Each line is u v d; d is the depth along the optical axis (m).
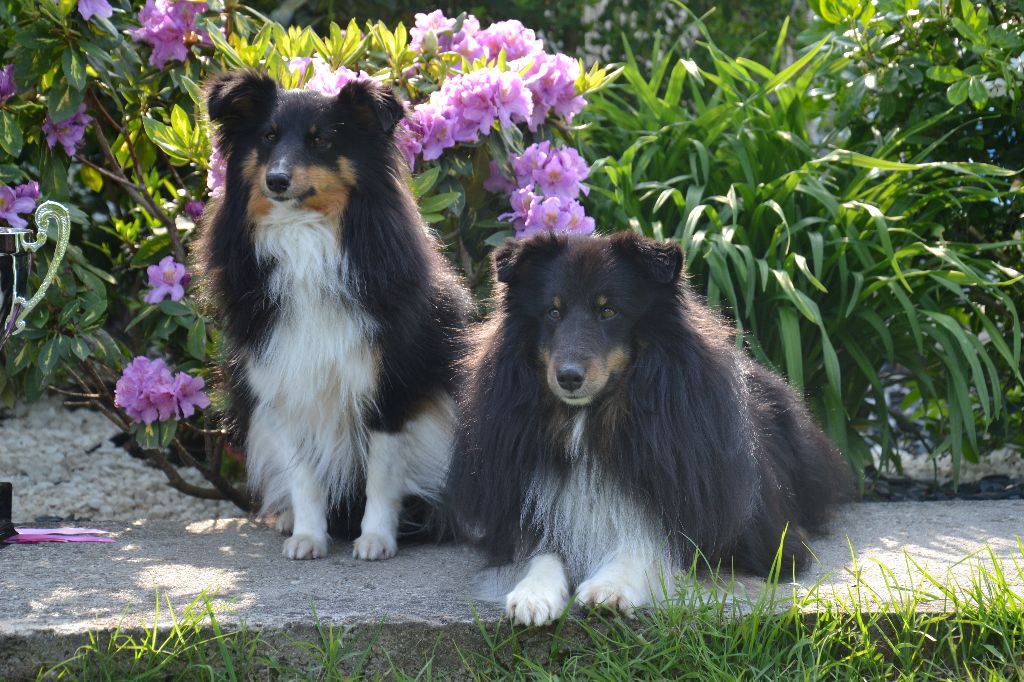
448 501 2.60
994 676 2.29
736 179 3.14
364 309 2.59
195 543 2.68
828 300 3.07
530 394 2.45
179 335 3.01
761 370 2.74
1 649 2.29
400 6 3.59
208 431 2.96
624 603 2.33
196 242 2.75
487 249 3.04
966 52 3.17
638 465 2.42
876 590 2.44
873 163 2.98
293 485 2.65
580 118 3.24
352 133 2.60
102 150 3.03
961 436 3.01
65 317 2.81
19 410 3.58
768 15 3.95
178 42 2.88
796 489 2.67
